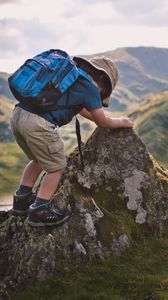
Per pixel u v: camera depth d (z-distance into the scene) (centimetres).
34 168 274
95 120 264
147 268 264
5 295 245
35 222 260
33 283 252
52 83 239
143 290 243
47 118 243
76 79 244
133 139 309
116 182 307
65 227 271
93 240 274
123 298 238
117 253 276
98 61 268
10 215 293
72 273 257
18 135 252
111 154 309
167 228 307
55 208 275
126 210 303
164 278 253
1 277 260
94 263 267
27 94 237
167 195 316
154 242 291
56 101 240
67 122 254
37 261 254
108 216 289
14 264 259
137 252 280
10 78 245
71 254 266
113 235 281
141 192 306
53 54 249
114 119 291
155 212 306
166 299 234
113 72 268
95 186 305
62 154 253
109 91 268
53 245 259
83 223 276
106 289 245
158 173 334
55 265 258
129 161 309
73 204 283
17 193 277
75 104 247
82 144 322
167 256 278
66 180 299
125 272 259
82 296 240
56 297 241
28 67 243
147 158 311
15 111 248
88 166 308
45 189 257
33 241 259
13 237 271
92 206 287
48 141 244
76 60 266
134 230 297
